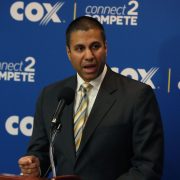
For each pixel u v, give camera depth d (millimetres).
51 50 4746
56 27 4727
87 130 3441
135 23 4508
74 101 3602
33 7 4770
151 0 4453
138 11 4500
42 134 3795
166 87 4449
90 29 3350
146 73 4500
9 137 4898
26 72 4820
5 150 4910
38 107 3857
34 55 4793
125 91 3512
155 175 3311
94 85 3592
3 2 4824
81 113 3541
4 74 4863
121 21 4547
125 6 4531
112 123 3420
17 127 4875
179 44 4398
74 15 4676
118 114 3438
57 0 4715
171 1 4406
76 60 3402
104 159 3418
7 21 4824
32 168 3014
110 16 4570
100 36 3379
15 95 4855
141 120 3400
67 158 3482
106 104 3486
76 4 4664
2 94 4879
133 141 3441
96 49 3375
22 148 4879
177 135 4445
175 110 4441
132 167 3408
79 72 3484
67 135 3508
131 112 3428
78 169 3439
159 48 4453
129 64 4539
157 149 3395
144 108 3418
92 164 3424
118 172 3445
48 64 4762
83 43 3340
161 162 3414
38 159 3361
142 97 3447
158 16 4445
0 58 4859
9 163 4910
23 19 4797
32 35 4789
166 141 4469
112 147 3412
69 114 3555
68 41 3465
